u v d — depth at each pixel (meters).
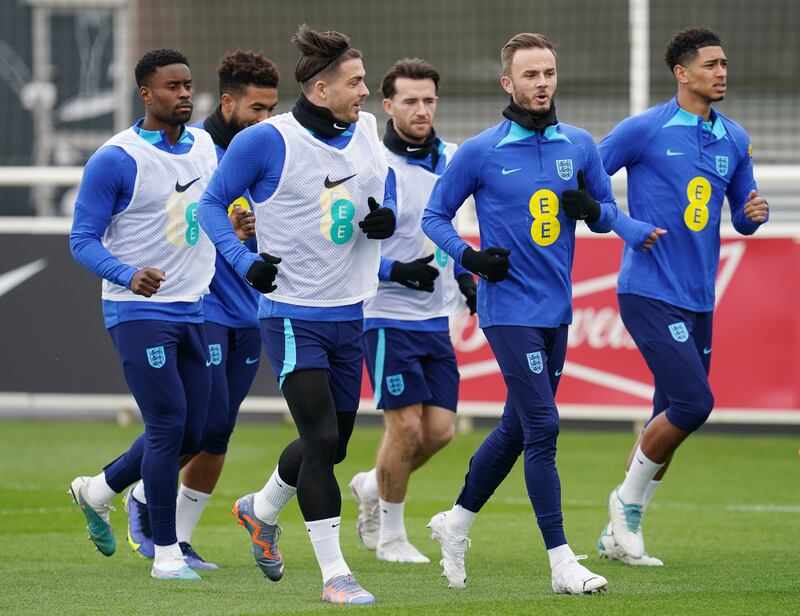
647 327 22.67
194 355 21.61
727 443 41.69
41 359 42.44
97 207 20.55
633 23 43.72
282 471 19.62
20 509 28.80
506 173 19.61
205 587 20.12
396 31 60.81
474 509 20.20
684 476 34.91
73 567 22.14
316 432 18.64
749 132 56.22
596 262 40.56
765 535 25.84
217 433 22.91
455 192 20.03
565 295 19.89
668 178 22.75
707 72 22.72
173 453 21.11
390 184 24.03
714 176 22.98
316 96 18.70
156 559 21.22
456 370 24.72
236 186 18.70
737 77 56.72
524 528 26.86
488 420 47.94
